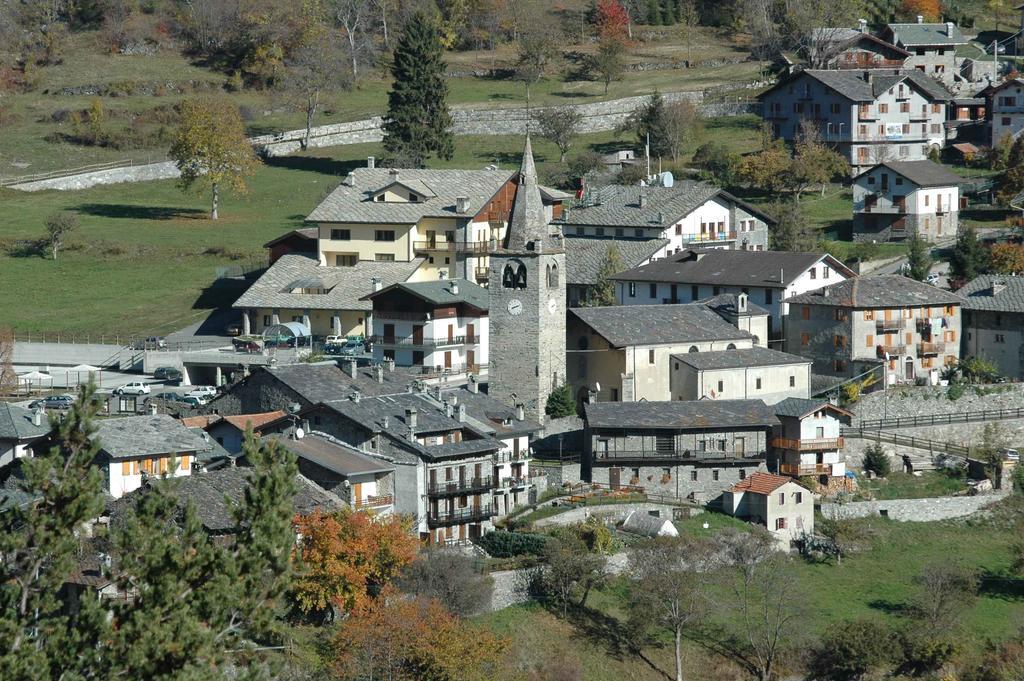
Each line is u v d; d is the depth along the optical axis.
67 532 171.75
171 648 167.12
